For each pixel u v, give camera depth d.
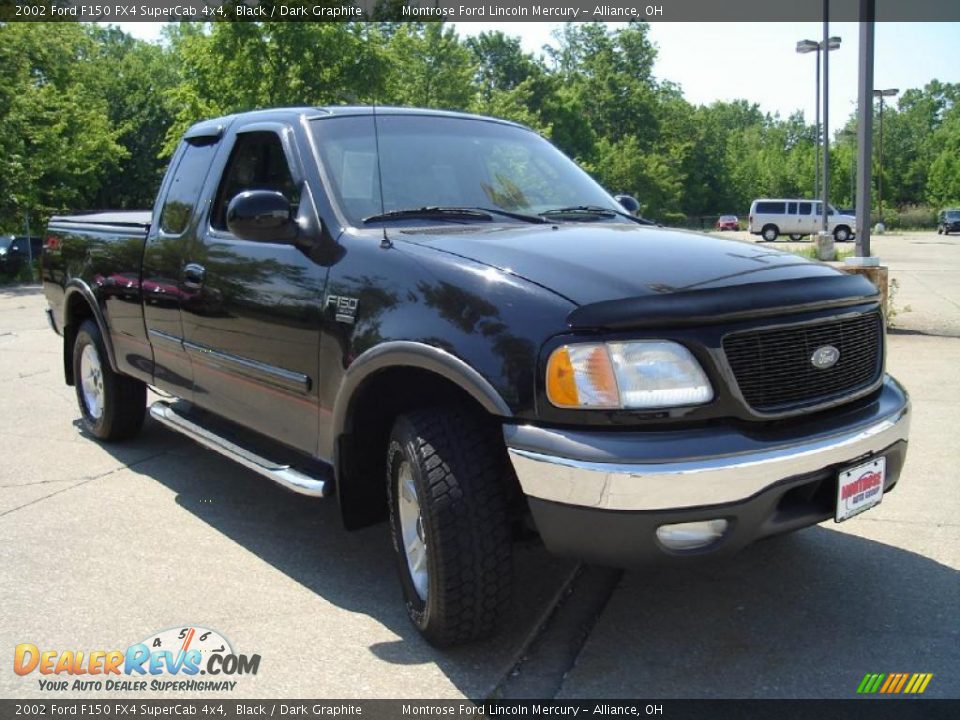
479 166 4.12
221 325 4.14
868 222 10.34
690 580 3.70
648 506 2.59
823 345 2.95
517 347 2.74
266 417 3.98
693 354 2.70
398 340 3.05
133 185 43.16
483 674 3.00
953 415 6.23
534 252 3.06
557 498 2.67
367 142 3.96
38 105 24.03
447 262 3.07
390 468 3.24
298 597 3.60
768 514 2.75
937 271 21.12
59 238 6.03
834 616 3.37
